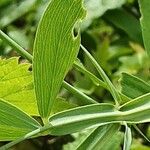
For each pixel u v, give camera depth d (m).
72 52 0.29
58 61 0.29
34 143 0.60
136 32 0.59
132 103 0.29
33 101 0.35
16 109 0.29
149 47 0.33
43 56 0.29
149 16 0.33
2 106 0.29
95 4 0.54
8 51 0.56
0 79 0.34
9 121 0.29
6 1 0.59
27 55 0.34
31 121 0.29
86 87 0.56
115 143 0.41
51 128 0.29
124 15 0.60
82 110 0.29
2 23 0.58
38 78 0.29
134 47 0.65
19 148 0.60
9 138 0.30
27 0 0.57
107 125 0.30
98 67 0.32
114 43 0.65
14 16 0.58
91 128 0.30
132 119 0.29
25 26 0.62
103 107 0.29
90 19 0.54
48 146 0.59
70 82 0.60
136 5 0.63
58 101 0.35
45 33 0.28
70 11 0.28
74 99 0.48
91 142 0.30
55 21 0.28
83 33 0.63
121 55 0.64
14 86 0.34
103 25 0.63
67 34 0.28
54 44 0.29
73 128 0.29
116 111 0.29
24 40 0.61
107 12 0.60
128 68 0.63
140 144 0.52
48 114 0.29
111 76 0.60
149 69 0.60
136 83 0.36
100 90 0.56
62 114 0.29
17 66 0.34
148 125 0.54
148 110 0.29
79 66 0.34
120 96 0.33
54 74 0.29
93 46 0.64
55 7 0.28
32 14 0.61
